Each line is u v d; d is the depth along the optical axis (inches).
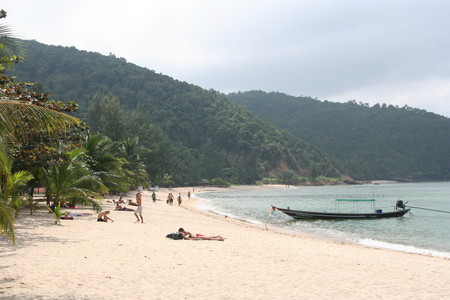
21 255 475.5
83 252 513.0
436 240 1019.3
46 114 323.9
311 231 1192.2
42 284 350.3
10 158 401.4
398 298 346.0
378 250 758.5
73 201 1096.8
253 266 478.3
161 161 4677.7
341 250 700.0
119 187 1672.0
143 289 350.6
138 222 983.6
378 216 1606.8
